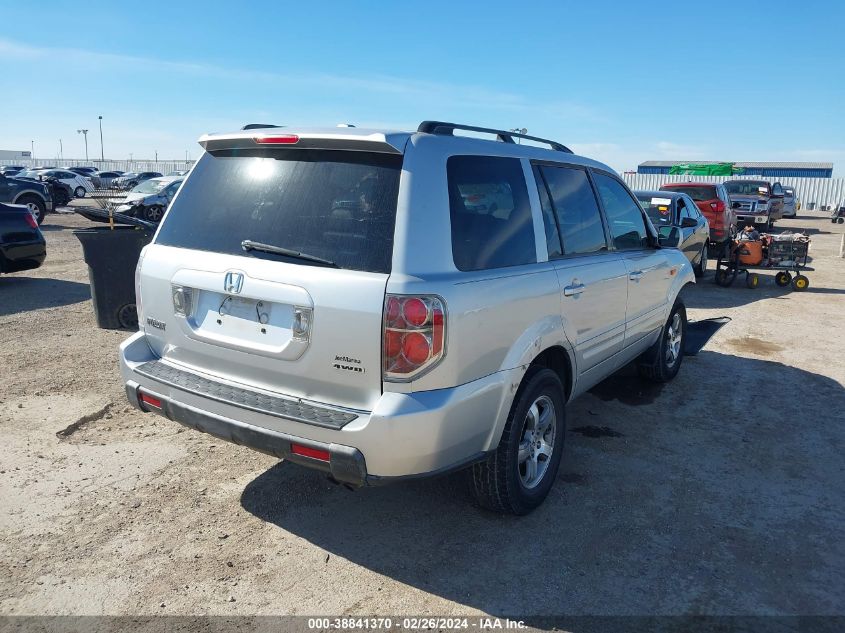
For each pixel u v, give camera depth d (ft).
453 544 11.20
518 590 10.03
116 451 14.25
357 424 9.09
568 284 12.39
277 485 13.00
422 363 9.11
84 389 17.72
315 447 9.28
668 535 11.66
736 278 44.01
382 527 11.66
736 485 13.65
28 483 12.73
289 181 10.40
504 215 11.27
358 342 9.12
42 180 90.38
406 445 9.09
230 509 12.08
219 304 10.53
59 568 10.22
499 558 10.83
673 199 37.88
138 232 23.41
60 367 19.54
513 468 11.29
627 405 18.30
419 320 9.01
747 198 70.69
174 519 11.69
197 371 11.07
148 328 11.73
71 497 12.30
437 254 9.58
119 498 12.34
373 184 9.70
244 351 10.19
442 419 9.30
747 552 11.19
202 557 10.62
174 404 10.67
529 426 11.98
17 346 21.68
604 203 15.24
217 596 9.71
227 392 10.28
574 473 14.03
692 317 30.81
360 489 12.94
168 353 11.52
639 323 16.69
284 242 10.02
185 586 9.90
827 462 14.85
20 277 35.65
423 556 10.84
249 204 10.65
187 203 11.49
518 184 11.87
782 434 16.40
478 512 12.25
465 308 9.58
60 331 23.73
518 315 10.84
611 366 15.66
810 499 13.12
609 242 15.03
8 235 31.19
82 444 14.52
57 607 9.37
